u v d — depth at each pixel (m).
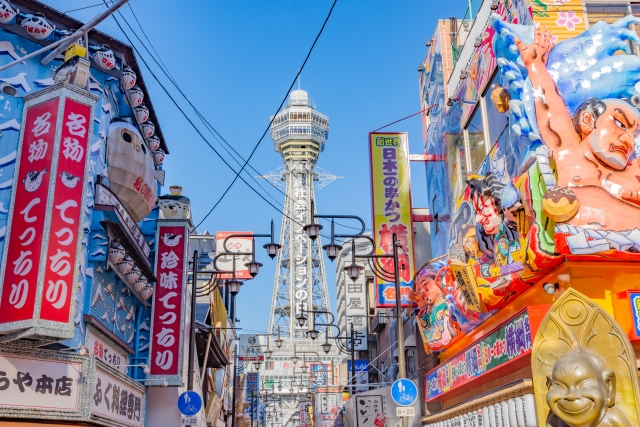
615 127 13.50
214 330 33.22
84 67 15.64
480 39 19.78
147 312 23.03
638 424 9.57
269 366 106.38
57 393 14.92
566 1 15.74
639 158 13.65
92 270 17.55
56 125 14.70
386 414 30.30
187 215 24.22
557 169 13.52
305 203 161.88
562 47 14.79
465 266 17.00
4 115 15.70
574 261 13.45
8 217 14.37
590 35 14.80
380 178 26.27
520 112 13.96
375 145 26.61
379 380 45.41
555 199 12.87
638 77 14.35
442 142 24.31
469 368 18.02
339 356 95.44
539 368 10.73
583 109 13.66
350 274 20.47
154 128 24.14
